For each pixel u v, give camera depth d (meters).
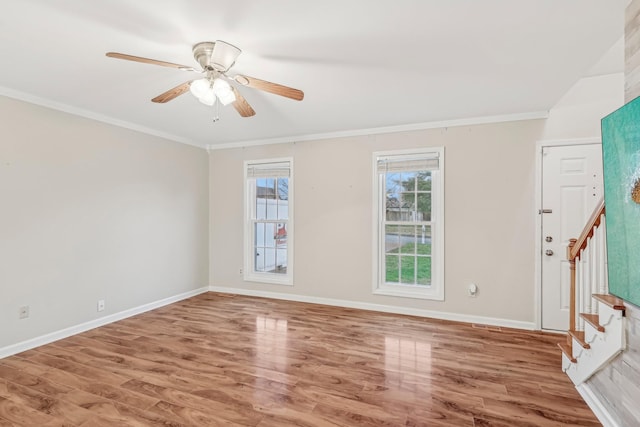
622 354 1.82
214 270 5.12
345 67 2.39
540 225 3.46
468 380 2.43
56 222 3.18
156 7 1.70
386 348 2.99
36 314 3.02
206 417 1.99
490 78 2.60
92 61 2.30
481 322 3.67
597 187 3.28
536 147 3.46
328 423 1.94
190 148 4.79
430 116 3.62
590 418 2.00
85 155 3.42
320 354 2.87
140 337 3.26
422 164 3.91
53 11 1.72
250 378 2.45
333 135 4.32
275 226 4.82
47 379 2.43
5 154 2.81
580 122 3.32
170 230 4.45
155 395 2.22
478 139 3.67
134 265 3.96
